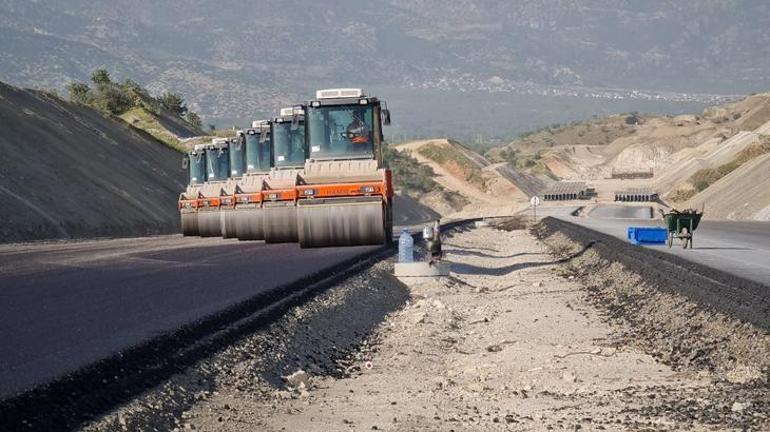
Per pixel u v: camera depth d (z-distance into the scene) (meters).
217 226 70.38
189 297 29.50
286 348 24.59
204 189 72.06
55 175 103.00
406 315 36.50
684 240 61.91
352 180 48.31
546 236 105.56
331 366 24.91
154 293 30.67
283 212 56.38
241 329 24.31
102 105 197.88
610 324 33.47
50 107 130.00
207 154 72.00
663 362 24.64
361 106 49.56
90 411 15.93
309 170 49.19
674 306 33.69
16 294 30.31
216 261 45.16
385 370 24.44
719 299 30.72
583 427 16.48
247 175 62.59
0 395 15.29
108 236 95.19
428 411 18.33
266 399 19.34
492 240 104.19
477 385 21.47
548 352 26.20
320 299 33.12
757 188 140.38
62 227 89.88
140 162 136.38
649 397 19.31
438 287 45.84
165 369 19.22
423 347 28.47
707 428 15.91
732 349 24.66
